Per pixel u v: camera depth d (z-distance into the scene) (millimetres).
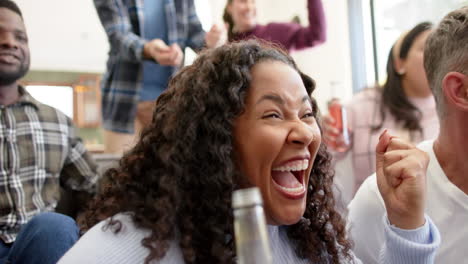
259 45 730
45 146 1454
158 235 627
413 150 818
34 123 1454
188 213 656
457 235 920
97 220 735
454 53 881
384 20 2816
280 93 664
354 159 1752
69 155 1529
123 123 1821
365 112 1759
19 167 1389
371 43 2891
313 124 697
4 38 1380
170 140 680
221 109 664
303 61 3227
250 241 342
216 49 730
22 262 968
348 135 1725
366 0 2879
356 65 2900
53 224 973
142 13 1847
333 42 3000
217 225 646
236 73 665
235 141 669
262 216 350
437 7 2377
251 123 660
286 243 783
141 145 721
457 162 917
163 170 674
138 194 685
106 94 1876
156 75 1883
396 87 1694
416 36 1634
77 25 5312
